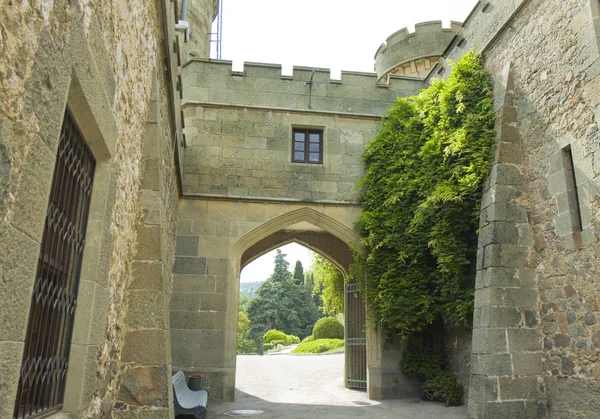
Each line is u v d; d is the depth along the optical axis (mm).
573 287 5988
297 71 10789
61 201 2814
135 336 4824
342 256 11578
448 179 8031
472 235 7785
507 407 6195
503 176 6992
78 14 2508
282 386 11766
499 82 7578
